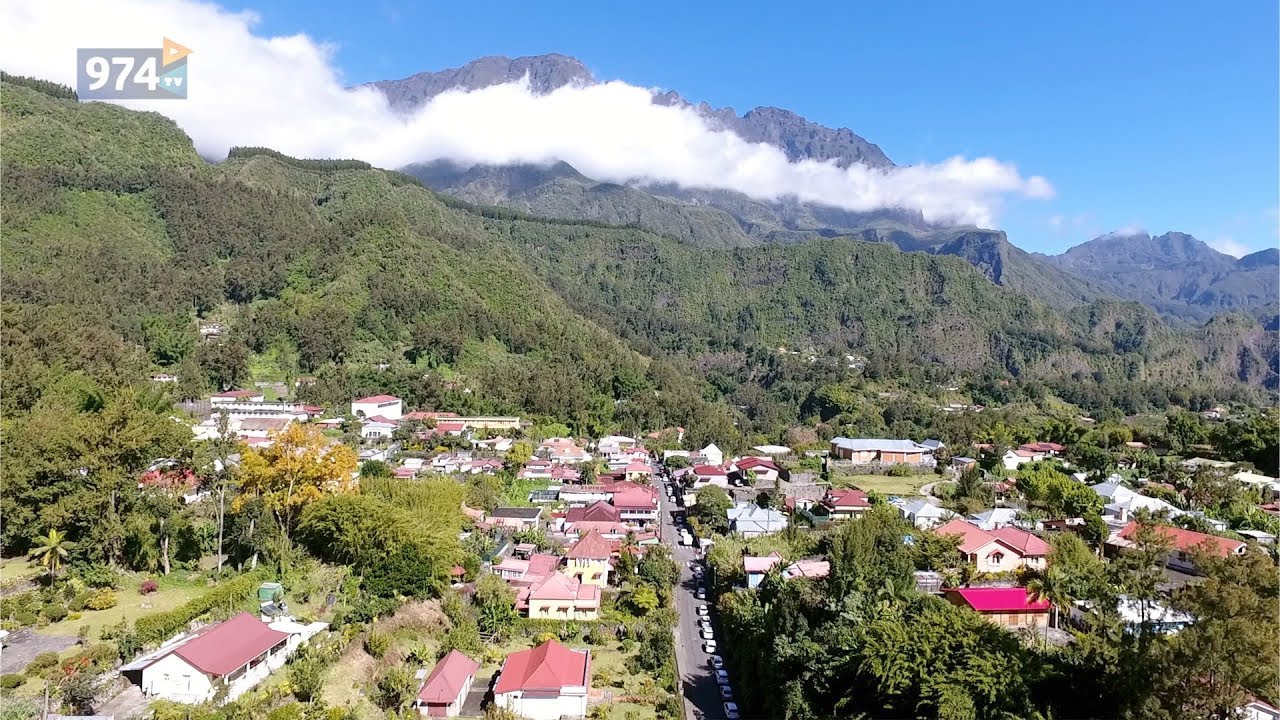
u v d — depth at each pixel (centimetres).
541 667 5847
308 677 5088
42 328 13062
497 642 6831
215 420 13438
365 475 10575
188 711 4556
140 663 5006
